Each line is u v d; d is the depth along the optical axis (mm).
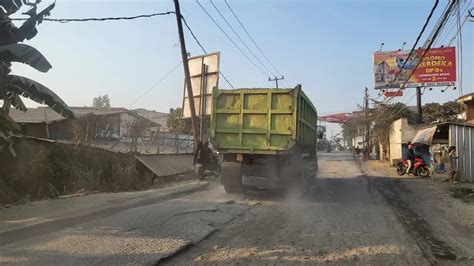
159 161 19203
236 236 8164
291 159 13711
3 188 11656
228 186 13977
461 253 7262
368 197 14406
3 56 10734
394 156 38875
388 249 7355
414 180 21516
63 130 27078
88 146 15516
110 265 6074
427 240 8164
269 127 13336
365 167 32531
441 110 41969
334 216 10500
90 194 13617
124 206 11289
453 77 39562
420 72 40219
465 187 17875
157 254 6660
